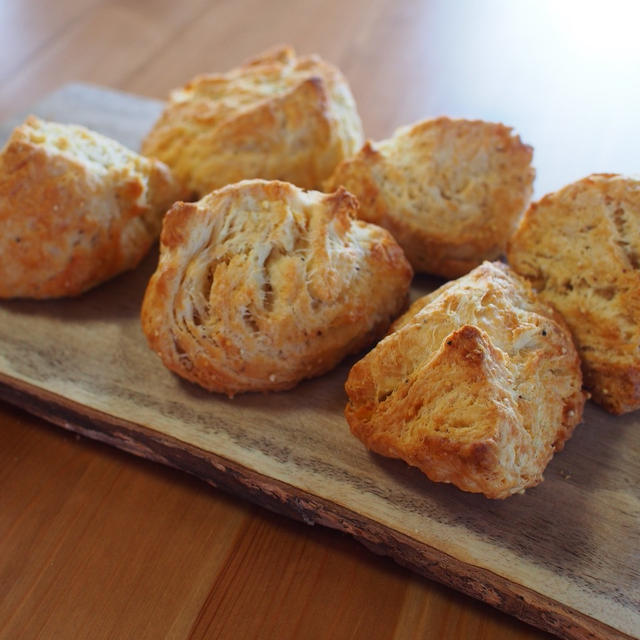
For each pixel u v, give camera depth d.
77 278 0.26
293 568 0.22
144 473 0.24
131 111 0.35
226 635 0.21
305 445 0.23
